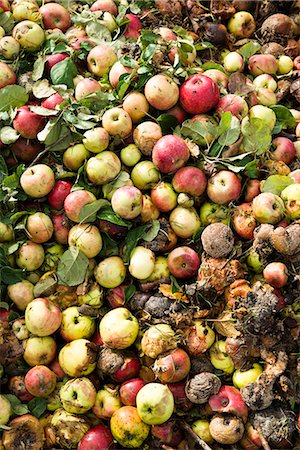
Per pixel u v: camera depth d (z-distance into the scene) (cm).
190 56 171
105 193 153
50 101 161
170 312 145
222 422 139
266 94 170
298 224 145
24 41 171
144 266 147
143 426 141
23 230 154
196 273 149
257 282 144
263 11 189
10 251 152
